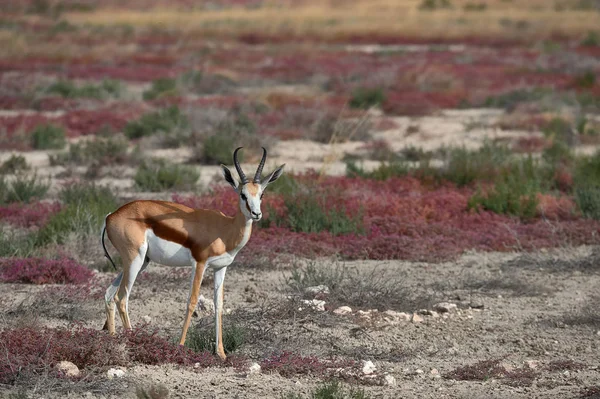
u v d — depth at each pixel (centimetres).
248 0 19838
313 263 2530
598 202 3081
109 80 7225
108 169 3959
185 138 4775
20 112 6156
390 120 5628
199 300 2072
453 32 13225
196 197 3083
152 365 1673
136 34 12781
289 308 2030
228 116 5231
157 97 6850
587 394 1546
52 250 2498
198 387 1551
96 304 2092
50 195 3472
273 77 8069
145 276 2353
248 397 1506
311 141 5003
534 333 1948
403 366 1733
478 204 3105
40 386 1513
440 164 4112
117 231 1702
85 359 1636
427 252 2638
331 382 1595
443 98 6588
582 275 2477
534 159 4119
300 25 14312
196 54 9981
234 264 2497
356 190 3275
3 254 2495
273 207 2903
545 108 6094
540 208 3084
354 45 11912
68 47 10606
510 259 2647
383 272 2422
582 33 12694
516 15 15888
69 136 5069
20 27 13300
